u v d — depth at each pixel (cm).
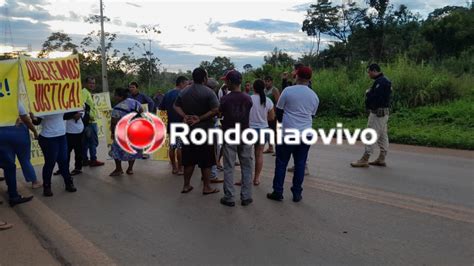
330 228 518
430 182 740
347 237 488
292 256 439
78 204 633
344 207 600
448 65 2677
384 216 560
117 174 821
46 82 666
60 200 656
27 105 750
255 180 737
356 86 1944
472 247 459
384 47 4934
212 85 809
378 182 743
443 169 850
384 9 5050
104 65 3503
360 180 758
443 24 4506
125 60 4219
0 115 589
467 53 3266
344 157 999
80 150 840
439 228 515
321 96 1938
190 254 447
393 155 1022
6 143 622
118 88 817
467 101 1728
